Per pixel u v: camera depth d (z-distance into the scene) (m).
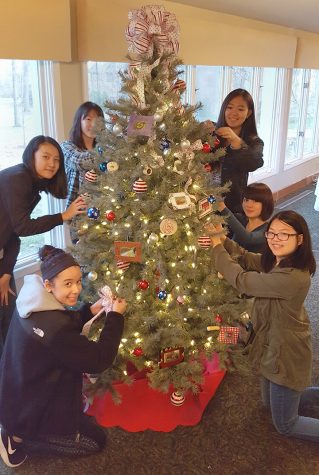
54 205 3.06
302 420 1.93
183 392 2.09
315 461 1.87
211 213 1.98
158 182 1.90
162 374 2.01
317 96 7.11
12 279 2.32
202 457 1.89
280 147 5.89
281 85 5.59
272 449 1.93
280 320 1.75
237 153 2.74
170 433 2.02
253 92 5.41
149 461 1.87
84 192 2.15
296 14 4.80
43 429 1.62
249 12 4.24
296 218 1.66
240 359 2.14
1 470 1.81
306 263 1.70
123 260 1.93
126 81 1.89
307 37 5.80
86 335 1.75
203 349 2.12
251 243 2.44
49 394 1.57
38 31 2.52
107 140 1.95
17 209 2.07
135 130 1.80
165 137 1.89
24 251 3.09
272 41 4.83
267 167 5.93
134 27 1.85
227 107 2.85
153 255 1.88
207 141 2.04
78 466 1.83
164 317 1.99
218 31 3.96
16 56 2.44
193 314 2.05
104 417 2.07
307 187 6.66
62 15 2.62
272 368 1.79
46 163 2.10
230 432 2.02
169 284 1.96
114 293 1.89
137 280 2.01
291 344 1.76
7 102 2.85
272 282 1.70
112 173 1.91
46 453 1.88
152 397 2.18
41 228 2.12
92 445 1.85
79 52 2.88
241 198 2.87
